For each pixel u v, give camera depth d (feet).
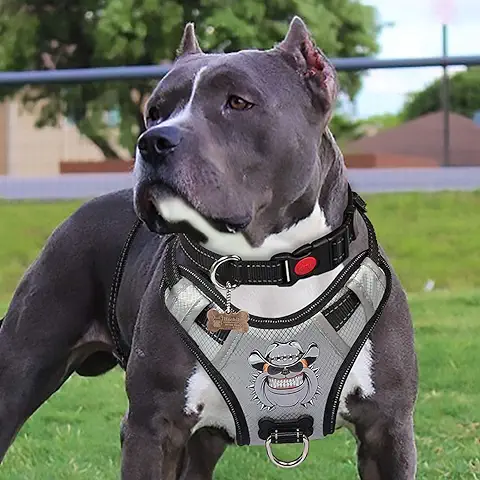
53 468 19.52
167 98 12.32
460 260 39.63
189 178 11.32
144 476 12.80
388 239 41.73
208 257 12.50
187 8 65.67
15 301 15.98
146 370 12.84
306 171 12.25
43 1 70.33
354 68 27.09
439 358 25.68
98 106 71.10
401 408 12.86
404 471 12.88
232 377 12.62
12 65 71.36
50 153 92.32
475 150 67.46
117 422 22.27
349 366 12.62
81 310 15.71
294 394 12.75
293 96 12.30
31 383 15.62
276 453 20.20
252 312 12.58
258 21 64.95
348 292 12.62
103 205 16.02
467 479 18.54
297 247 12.55
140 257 14.79
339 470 19.21
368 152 74.02
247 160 11.92
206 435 15.38
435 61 27.17
